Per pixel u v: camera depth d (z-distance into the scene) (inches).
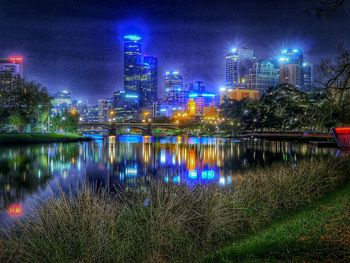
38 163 2181.3
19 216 778.2
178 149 3415.4
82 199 483.2
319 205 621.0
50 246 407.8
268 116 5949.8
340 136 3026.6
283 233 461.1
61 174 1694.1
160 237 445.4
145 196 578.6
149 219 479.2
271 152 2915.8
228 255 403.5
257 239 457.4
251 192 634.8
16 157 2529.5
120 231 454.6
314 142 3841.0
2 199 1064.2
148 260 416.8
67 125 6299.2
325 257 348.8
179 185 625.6
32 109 4581.7
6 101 4463.6
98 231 420.5
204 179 1230.3
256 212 593.0
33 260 401.1
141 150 3302.2
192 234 490.9
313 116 3203.7
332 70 1178.6
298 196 687.1
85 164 2128.4
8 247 416.5
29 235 432.5
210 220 502.6
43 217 460.1
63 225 426.6
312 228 459.5
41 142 4463.6
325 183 821.9
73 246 407.2
